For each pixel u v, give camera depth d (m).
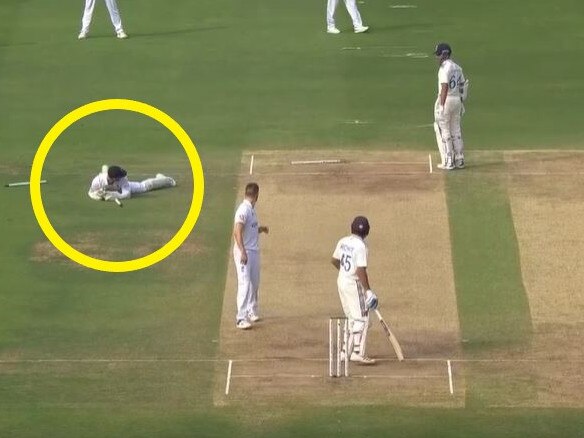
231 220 92.00
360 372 75.88
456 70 96.25
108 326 80.62
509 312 81.38
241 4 129.25
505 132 104.56
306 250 88.06
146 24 124.75
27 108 109.50
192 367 76.62
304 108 108.69
